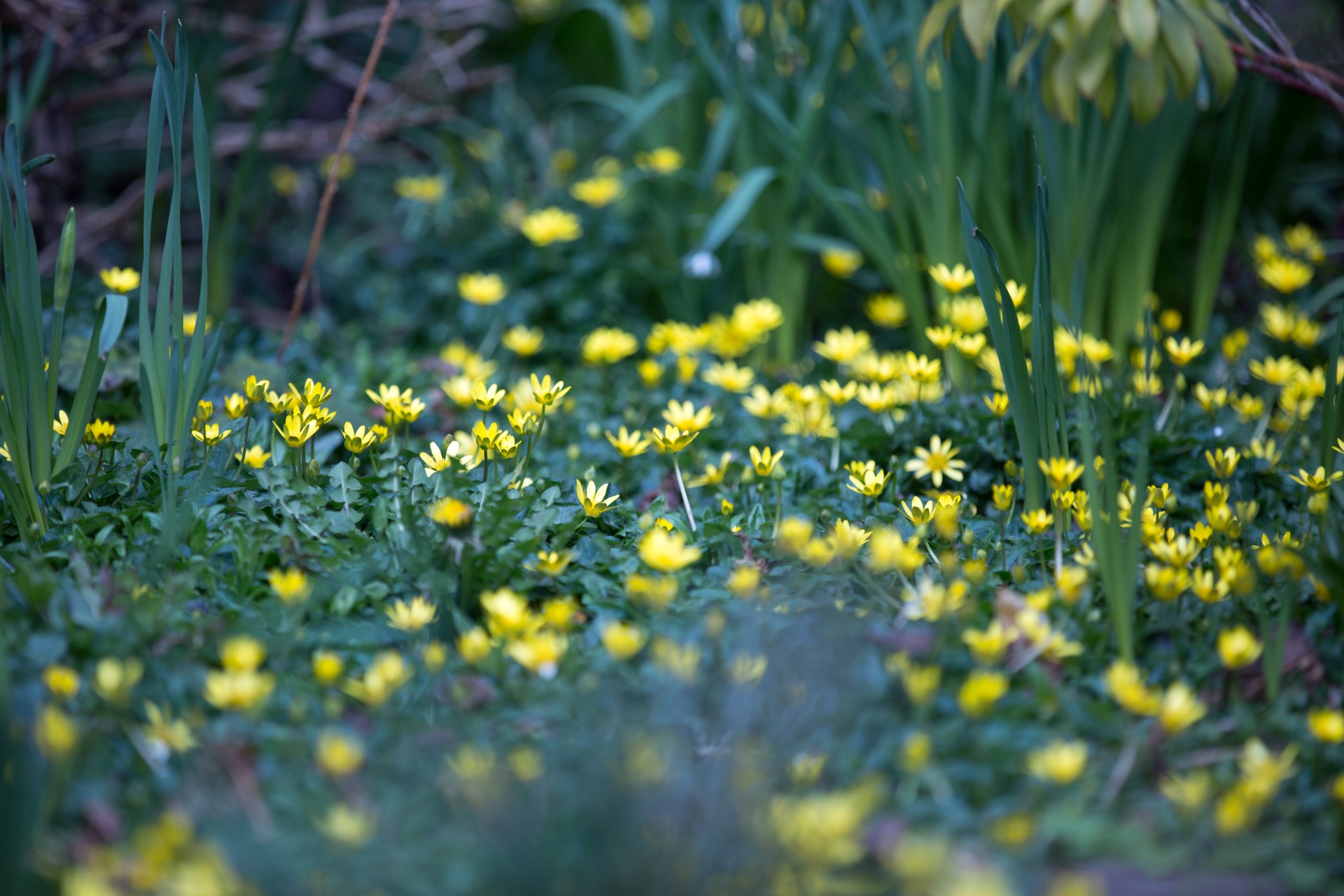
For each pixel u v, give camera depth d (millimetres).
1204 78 2727
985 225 2922
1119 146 2873
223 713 2416
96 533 2549
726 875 2316
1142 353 2871
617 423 2803
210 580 2502
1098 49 2678
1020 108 2918
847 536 2502
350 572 2514
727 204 2957
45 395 2553
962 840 2357
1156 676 2445
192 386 2570
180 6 2875
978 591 2502
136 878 2307
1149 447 2680
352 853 2326
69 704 2400
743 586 2471
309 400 2598
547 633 2471
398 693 2434
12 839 2301
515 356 3021
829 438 2729
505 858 2311
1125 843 2352
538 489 2604
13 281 2525
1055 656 2441
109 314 2625
